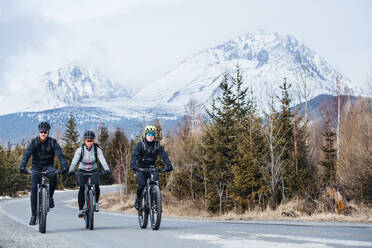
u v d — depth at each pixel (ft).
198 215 134.10
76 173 43.24
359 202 99.04
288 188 116.16
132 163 41.19
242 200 120.47
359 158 101.96
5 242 31.30
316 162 126.31
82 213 42.65
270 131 116.88
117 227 45.55
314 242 28.71
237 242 29.66
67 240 32.94
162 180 163.94
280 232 35.70
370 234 32.94
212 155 138.62
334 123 129.59
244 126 130.93
